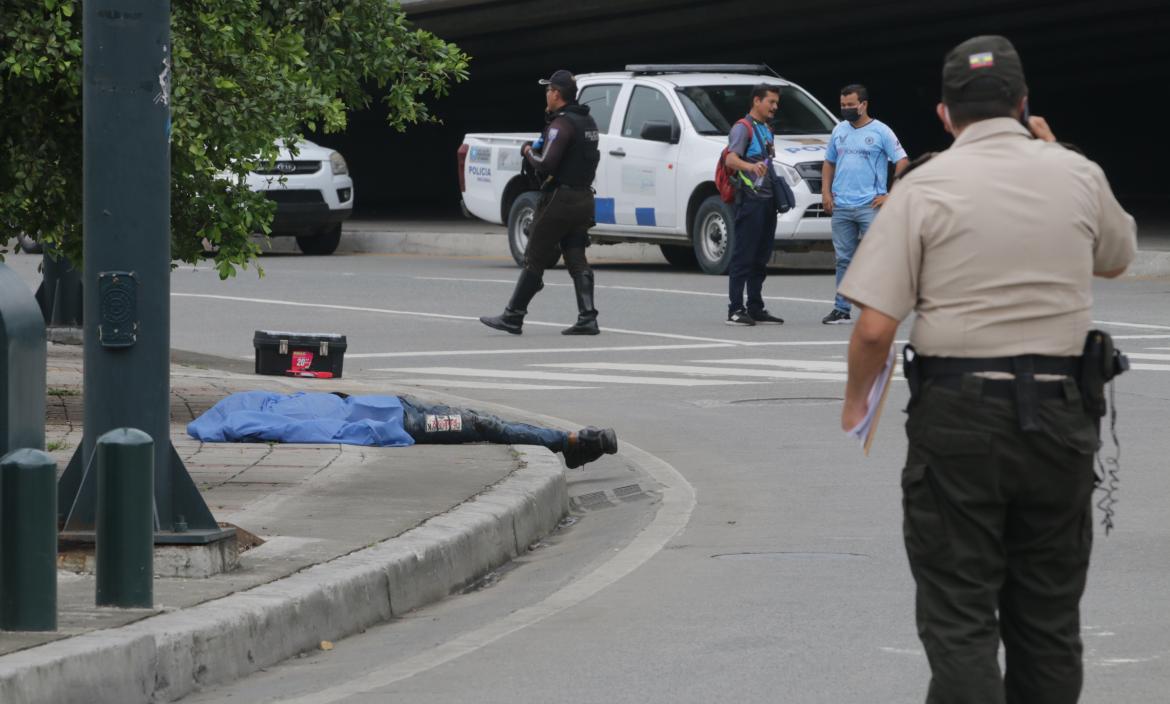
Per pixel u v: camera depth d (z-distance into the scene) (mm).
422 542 18844
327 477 23000
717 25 95750
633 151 59781
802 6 90438
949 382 10961
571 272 43031
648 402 32406
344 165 73688
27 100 24422
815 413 30812
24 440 16359
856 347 11195
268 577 17078
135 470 15289
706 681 14836
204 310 50344
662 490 24812
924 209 11000
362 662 15922
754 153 43844
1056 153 11133
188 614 15297
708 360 37969
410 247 79000
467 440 26344
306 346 34750
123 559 15328
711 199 57375
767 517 22422
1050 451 10859
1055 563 11234
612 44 103812
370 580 17500
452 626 17359
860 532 21266
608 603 18016
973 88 11188
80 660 13430
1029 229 10898
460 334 43844
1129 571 18672
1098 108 122625
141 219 17344
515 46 103250
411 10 97188
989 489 10898
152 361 17422
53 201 25469
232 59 25234
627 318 46375
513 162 64438
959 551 10992
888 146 43594
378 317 48031
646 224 59625
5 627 14242
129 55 17281
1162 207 92125
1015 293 10875
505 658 15859
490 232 79562
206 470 23500
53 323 41469
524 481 22812
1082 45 104812
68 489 17766
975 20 95875
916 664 15227
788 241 56469
